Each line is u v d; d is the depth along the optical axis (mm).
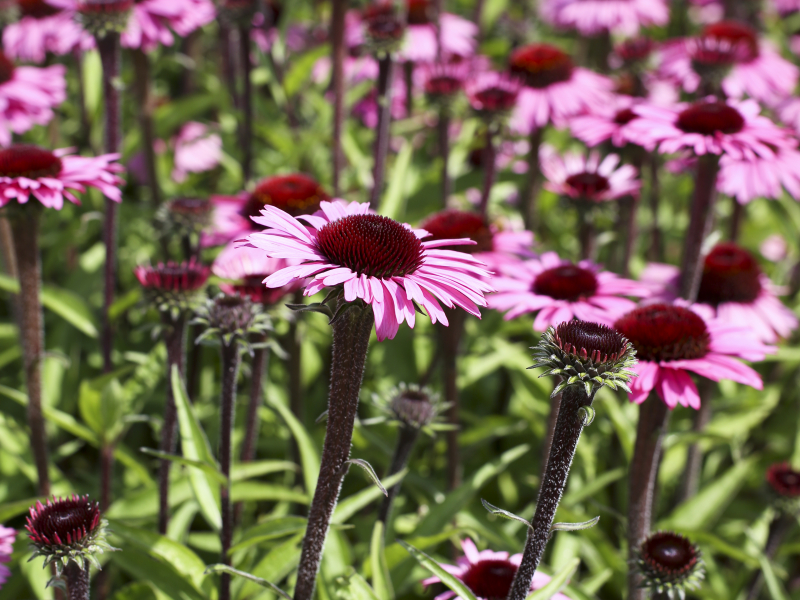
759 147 1115
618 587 1119
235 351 1020
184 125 1721
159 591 1029
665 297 1227
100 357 1363
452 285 938
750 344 1033
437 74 1445
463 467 1265
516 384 1228
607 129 1293
